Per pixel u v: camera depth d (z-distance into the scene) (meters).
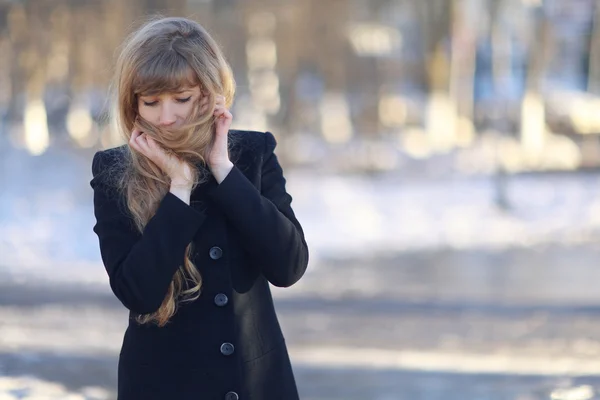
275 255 5.09
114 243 5.05
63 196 39.94
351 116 75.56
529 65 64.81
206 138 5.02
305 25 66.75
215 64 4.99
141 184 5.07
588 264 28.50
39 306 20.48
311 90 75.44
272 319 5.36
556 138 69.56
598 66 81.38
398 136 74.88
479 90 74.62
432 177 55.09
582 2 81.94
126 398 5.20
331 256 30.58
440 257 30.34
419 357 15.68
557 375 14.19
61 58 61.56
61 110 63.53
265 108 64.25
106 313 19.72
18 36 61.19
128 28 5.61
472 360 15.56
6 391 12.60
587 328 18.50
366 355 15.94
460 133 72.81
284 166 56.91
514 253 31.20
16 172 44.66
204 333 5.07
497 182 43.91
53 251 29.36
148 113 4.94
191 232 4.93
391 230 36.88
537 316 19.98
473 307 21.16
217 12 62.44
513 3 71.31
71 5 59.12
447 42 73.88
